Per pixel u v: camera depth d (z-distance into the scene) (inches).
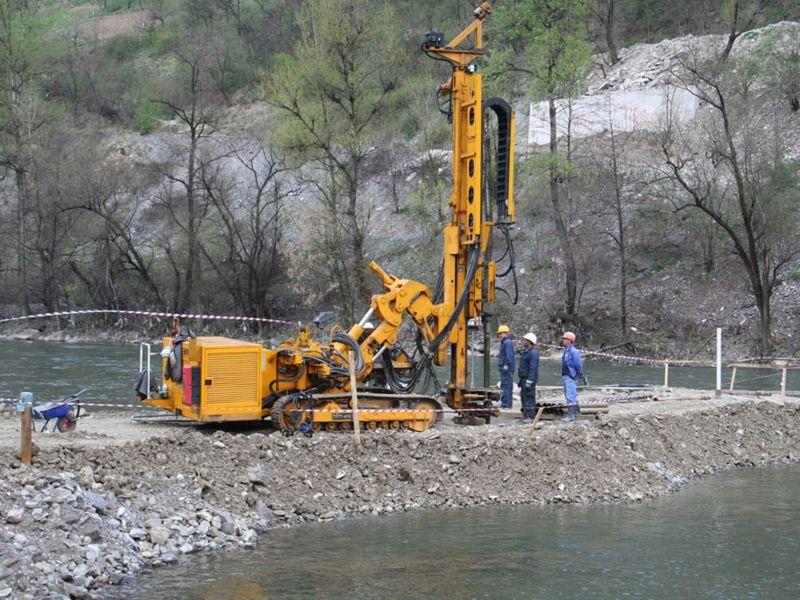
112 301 2121.1
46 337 2010.3
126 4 4109.3
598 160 1795.0
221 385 619.8
